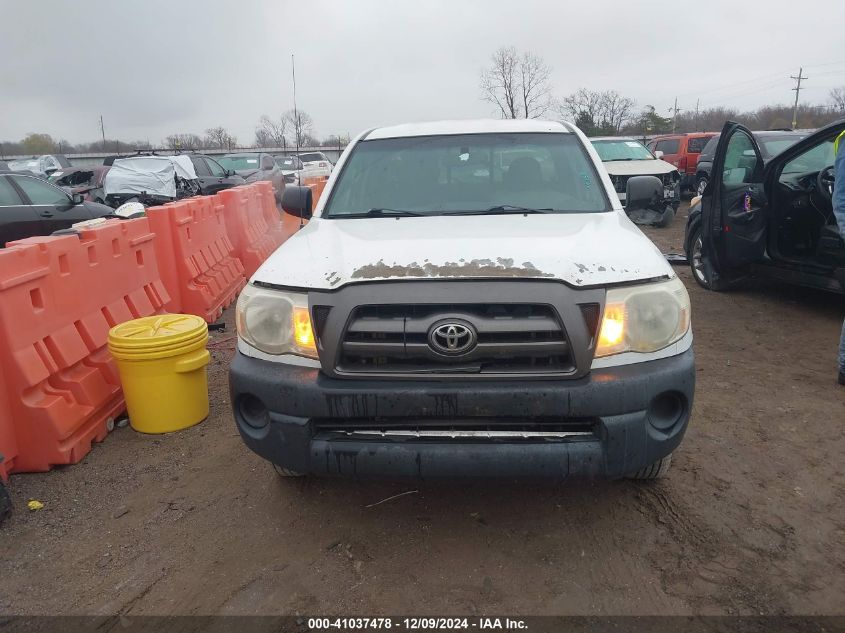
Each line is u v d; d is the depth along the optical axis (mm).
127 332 4133
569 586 2666
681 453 3721
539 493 3350
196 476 3617
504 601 2588
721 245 6555
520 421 2609
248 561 2873
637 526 3053
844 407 4305
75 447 3752
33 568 2852
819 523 3037
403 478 2656
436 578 2734
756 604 2531
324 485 3480
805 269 6121
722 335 5980
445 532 3051
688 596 2586
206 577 2770
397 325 2570
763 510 3152
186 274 6418
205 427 4246
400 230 3297
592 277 2605
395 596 2633
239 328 2930
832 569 2717
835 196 4324
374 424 2652
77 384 3867
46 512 3281
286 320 2740
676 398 2719
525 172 3975
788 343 5684
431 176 4004
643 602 2561
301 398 2641
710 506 3193
